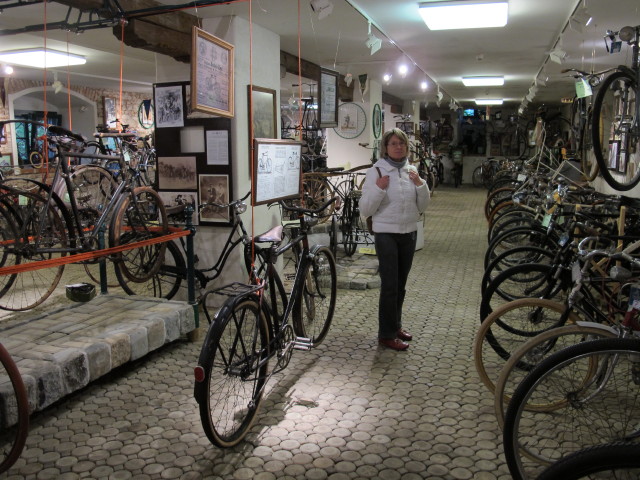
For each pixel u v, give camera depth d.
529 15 4.55
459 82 9.70
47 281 5.50
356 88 9.13
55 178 3.58
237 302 2.46
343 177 9.28
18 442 2.24
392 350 3.63
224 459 2.41
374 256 6.31
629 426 2.50
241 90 4.32
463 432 2.61
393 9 4.30
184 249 4.25
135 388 3.10
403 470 2.32
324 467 2.34
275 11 4.12
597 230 3.97
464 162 18.33
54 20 4.39
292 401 2.93
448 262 6.30
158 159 4.54
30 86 9.32
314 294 3.69
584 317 2.75
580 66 7.25
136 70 8.20
